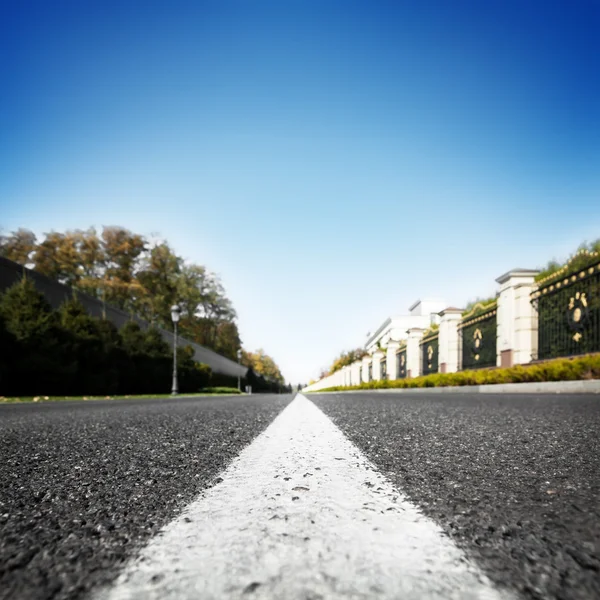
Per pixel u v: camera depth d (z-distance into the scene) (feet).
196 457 5.93
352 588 1.90
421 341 86.38
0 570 2.18
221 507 3.38
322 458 5.63
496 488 3.94
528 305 46.11
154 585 1.96
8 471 5.09
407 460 5.42
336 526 2.84
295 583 1.95
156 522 3.02
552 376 32.58
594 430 8.63
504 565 2.19
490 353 55.06
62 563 2.27
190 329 201.36
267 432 8.93
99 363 67.26
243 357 327.06
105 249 164.25
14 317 53.21
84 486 4.27
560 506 3.34
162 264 187.21
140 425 11.05
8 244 151.84
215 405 24.47
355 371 161.68
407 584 1.94
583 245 45.16
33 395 55.01
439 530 2.76
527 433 8.17
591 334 35.83
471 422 10.44
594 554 2.36
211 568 2.15
